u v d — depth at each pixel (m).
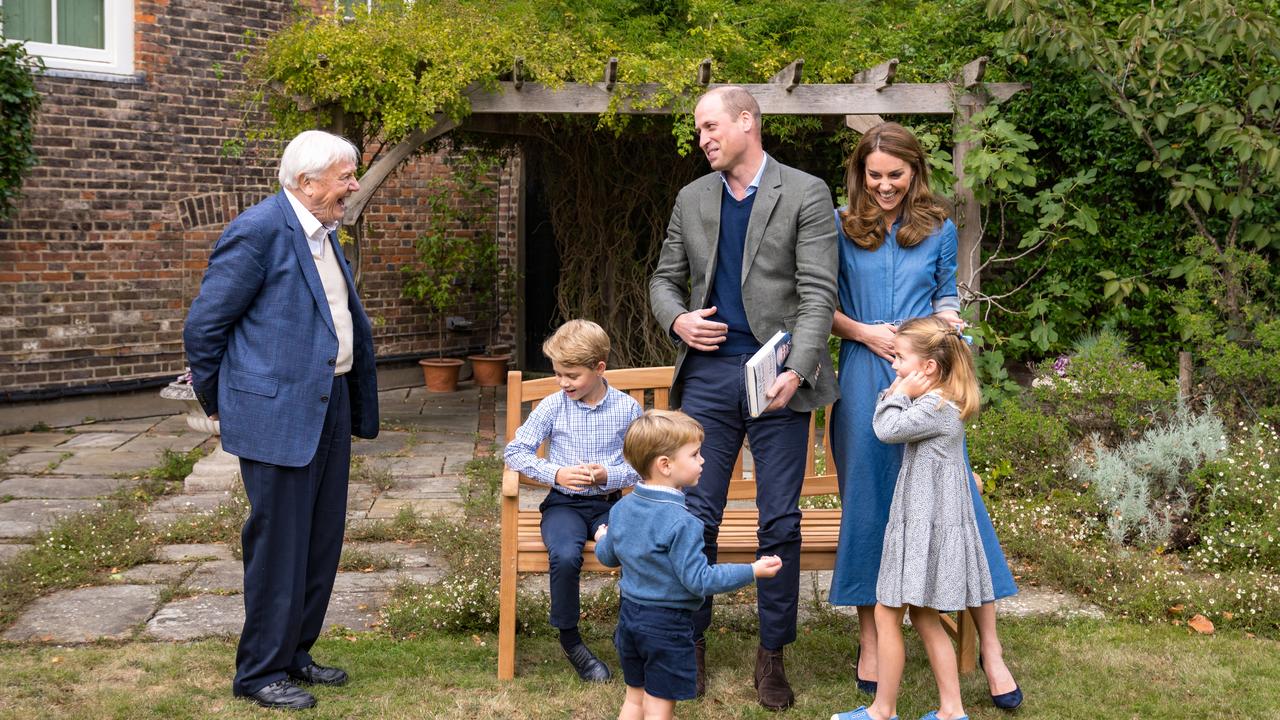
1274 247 6.52
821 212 3.31
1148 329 7.11
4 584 4.32
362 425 3.63
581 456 3.59
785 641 3.36
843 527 3.33
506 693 3.36
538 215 10.82
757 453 3.38
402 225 10.24
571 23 7.18
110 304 8.50
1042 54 7.02
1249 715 3.23
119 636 3.88
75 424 8.36
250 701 3.27
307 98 7.05
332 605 4.27
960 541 3.05
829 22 7.38
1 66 7.55
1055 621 4.07
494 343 11.03
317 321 3.29
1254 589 4.13
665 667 2.86
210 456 6.53
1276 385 5.82
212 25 8.77
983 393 6.36
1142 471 5.29
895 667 3.07
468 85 6.85
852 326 3.36
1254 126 6.27
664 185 9.86
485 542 4.94
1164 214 6.91
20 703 3.25
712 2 7.31
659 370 3.99
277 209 3.28
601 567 3.49
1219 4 5.91
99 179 8.36
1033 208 7.24
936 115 7.22
